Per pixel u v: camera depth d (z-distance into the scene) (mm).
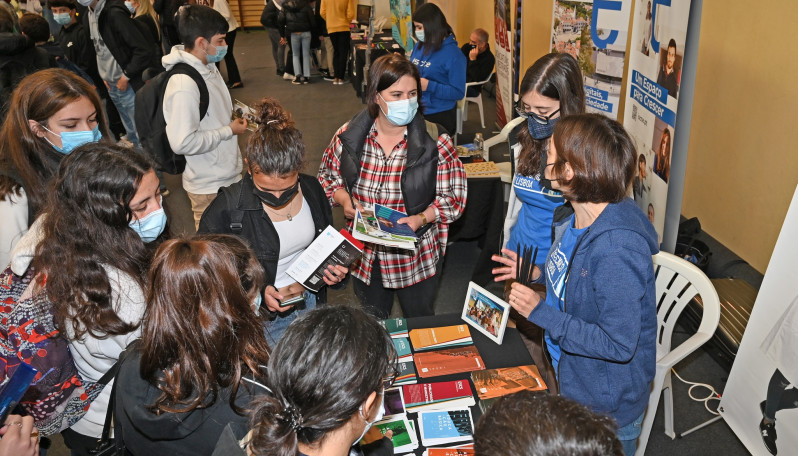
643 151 2984
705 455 2520
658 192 2807
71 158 1443
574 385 1725
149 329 1134
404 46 6035
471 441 1602
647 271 1502
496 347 1984
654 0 2721
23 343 1478
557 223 1790
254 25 14102
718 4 3943
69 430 1641
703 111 4254
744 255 3992
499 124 6574
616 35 3184
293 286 2139
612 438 836
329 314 1036
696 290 2348
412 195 2398
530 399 905
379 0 8930
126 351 1280
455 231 3799
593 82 3521
